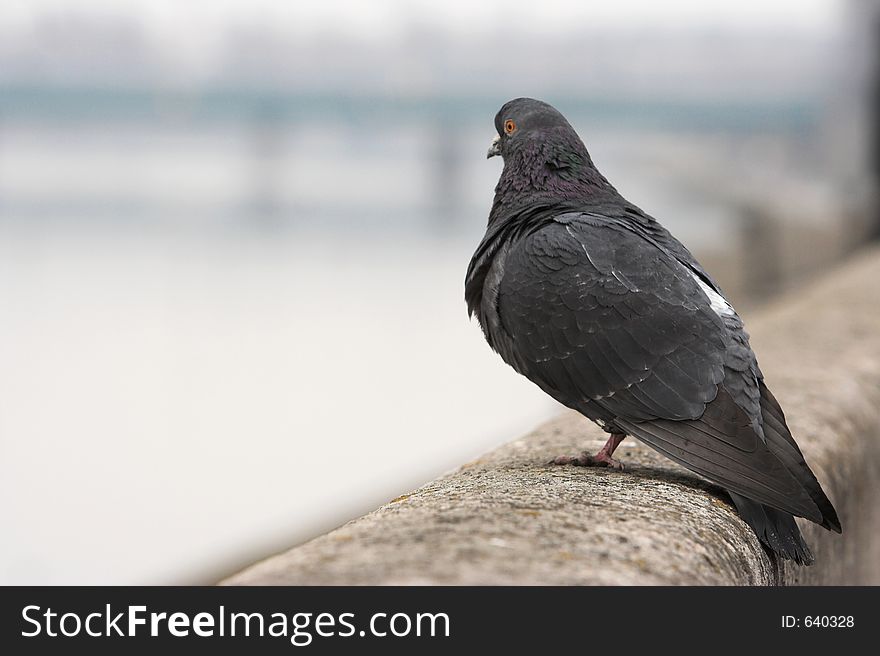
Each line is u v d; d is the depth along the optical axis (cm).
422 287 2236
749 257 1459
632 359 379
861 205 1580
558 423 522
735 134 4222
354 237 3412
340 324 1803
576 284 392
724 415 360
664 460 430
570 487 355
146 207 4641
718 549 310
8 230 3603
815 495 349
